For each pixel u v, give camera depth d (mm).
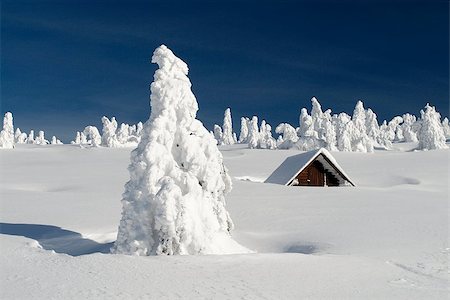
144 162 14648
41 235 17969
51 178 45500
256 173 56781
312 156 38031
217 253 14609
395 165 60625
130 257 12719
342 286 10625
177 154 15719
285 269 11922
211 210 15570
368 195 31250
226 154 77938
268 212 24281
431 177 50000
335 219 22047
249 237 18625
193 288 10172
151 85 15891
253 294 9867
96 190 34031
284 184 37500
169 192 14000
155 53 16266
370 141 82562
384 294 10078
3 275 11117
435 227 19641
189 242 14164
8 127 89250
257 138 103188
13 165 61625
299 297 9742
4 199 28469
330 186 39656
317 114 98375
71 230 18891
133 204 14328
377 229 19297
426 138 82438
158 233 14164
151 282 10547
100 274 11109
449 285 10945
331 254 14633
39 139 134625
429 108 83312
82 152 78062
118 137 103000
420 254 14555
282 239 18297
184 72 16469
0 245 14688
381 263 13094
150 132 15234
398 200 29031
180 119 15922
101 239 17984
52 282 10516
